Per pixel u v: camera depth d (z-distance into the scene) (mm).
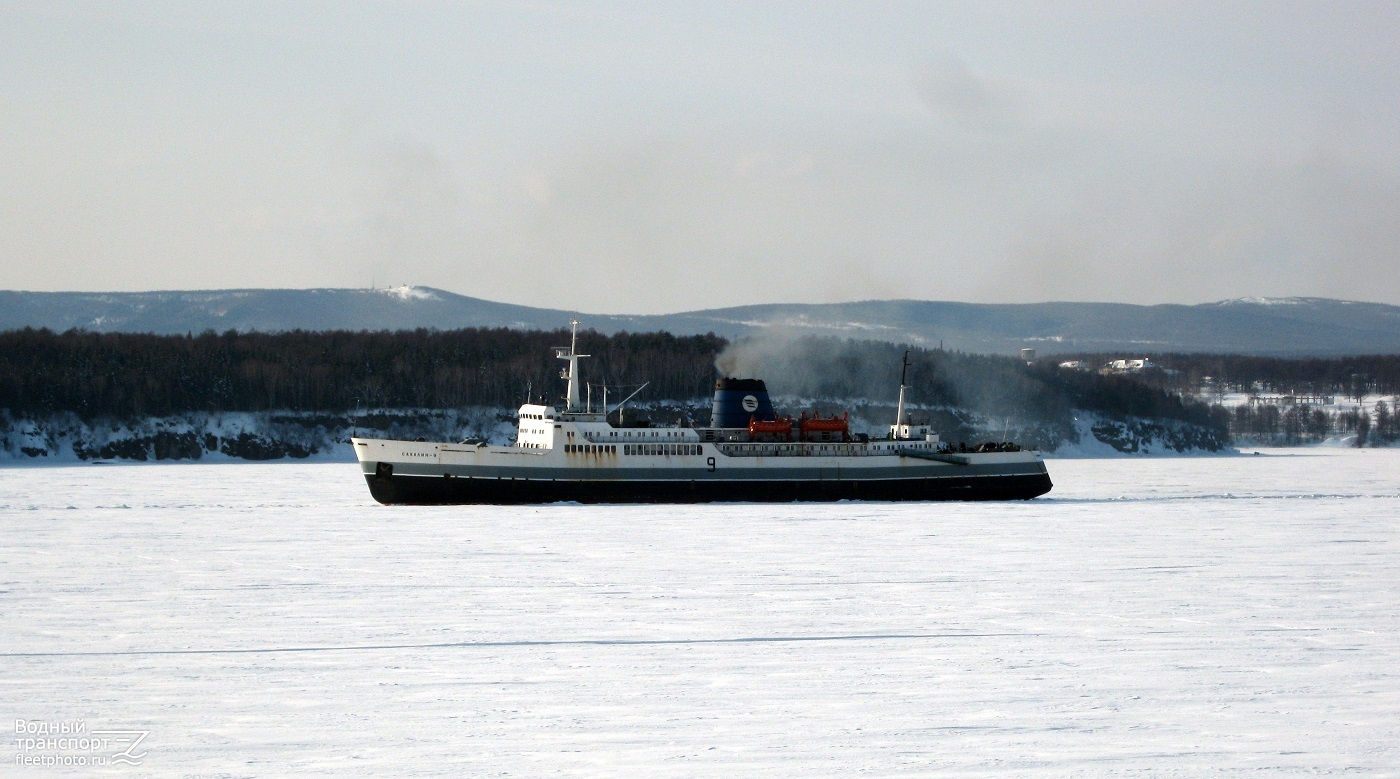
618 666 189875
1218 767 145625
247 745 152250
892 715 165125
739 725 160750
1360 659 195250
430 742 153625
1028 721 162625
